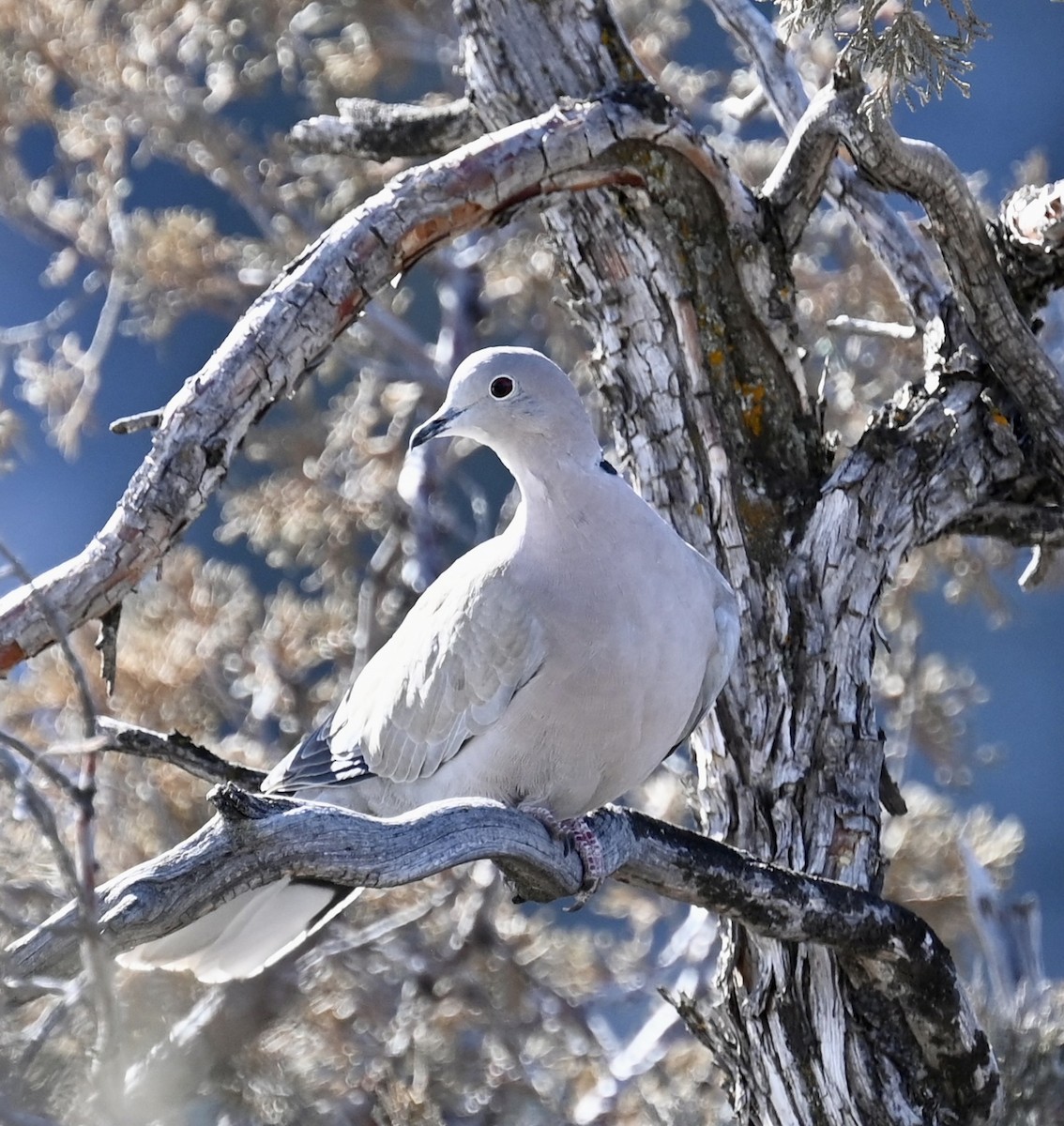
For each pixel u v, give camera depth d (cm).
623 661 885
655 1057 1355
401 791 962
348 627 1540
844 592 1016
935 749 1587
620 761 919
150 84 1659
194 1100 1158
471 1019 1369
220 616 1501
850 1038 985
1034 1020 1056
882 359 1622
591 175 1007
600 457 917
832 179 1137
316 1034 1325
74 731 1327
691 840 903
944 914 1447
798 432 1058
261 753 1402
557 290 1664
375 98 1945
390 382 1744
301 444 1655
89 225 1680
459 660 920
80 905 546
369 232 935
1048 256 1048
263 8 1739
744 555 1030
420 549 1490
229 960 877
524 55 1057
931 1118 991
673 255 1040
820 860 992
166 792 1386
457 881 1443
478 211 969
